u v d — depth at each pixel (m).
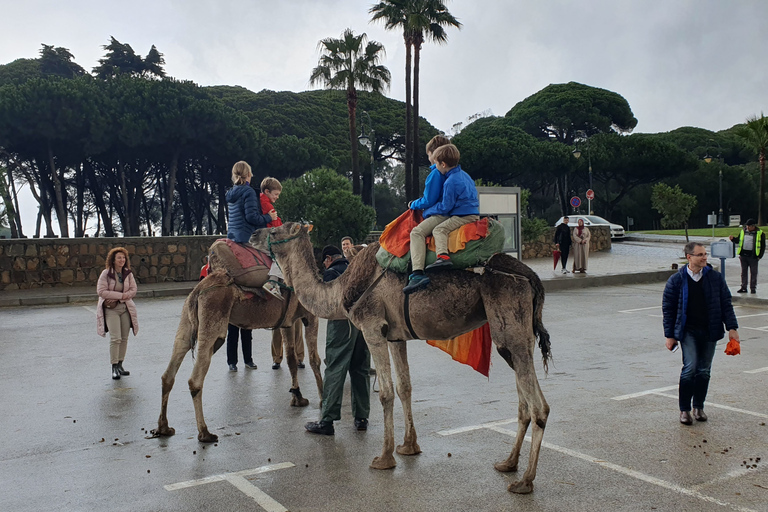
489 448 5.95
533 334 5.22
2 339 12.50
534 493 4.86
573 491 4.87
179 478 5.34
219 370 9.74
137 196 43.00
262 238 6.45
